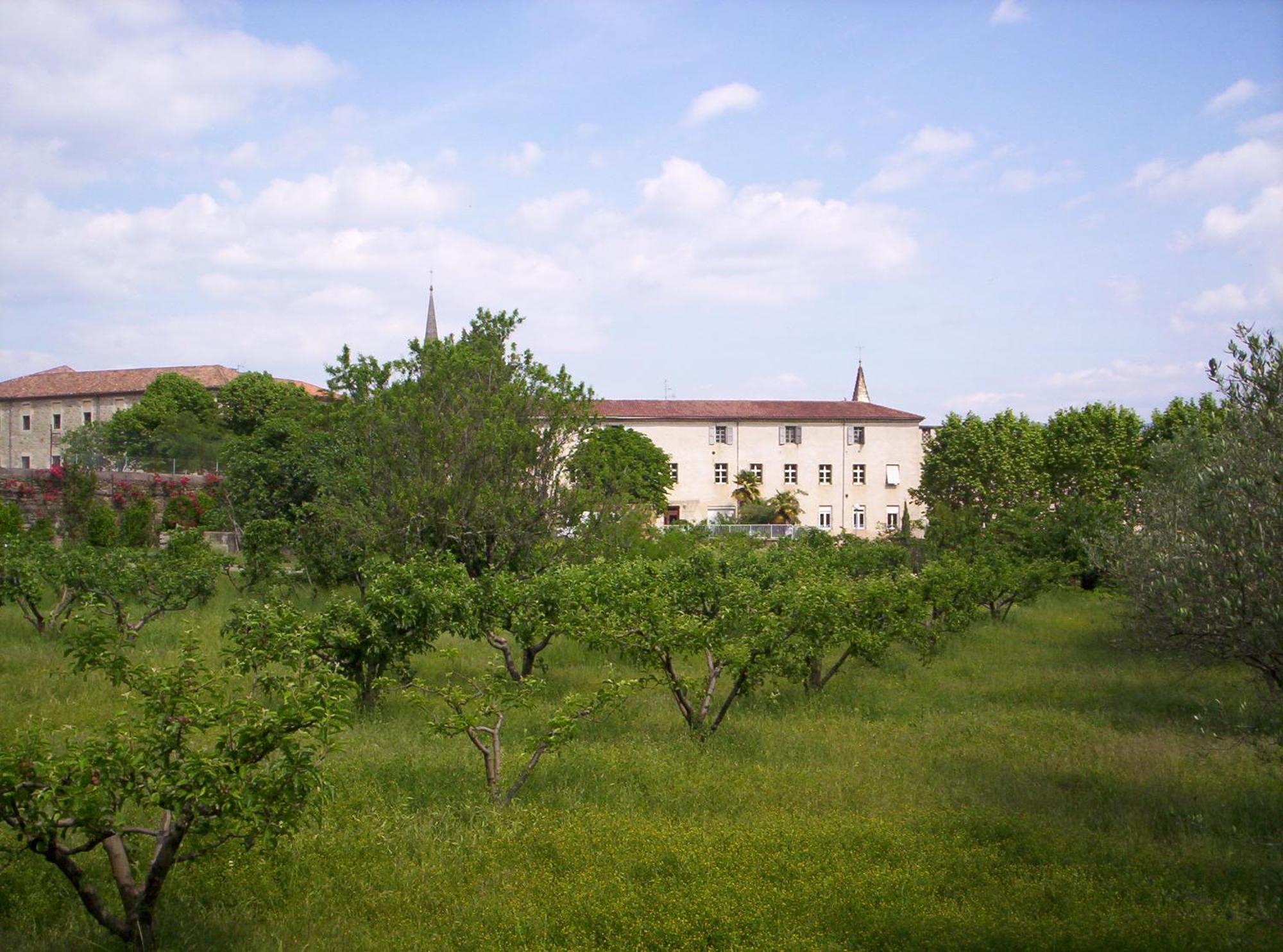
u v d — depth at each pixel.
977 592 17.62
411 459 17.06
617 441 53.62
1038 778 8.88
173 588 15.97
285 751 5.12
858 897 5.94
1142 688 13.34
